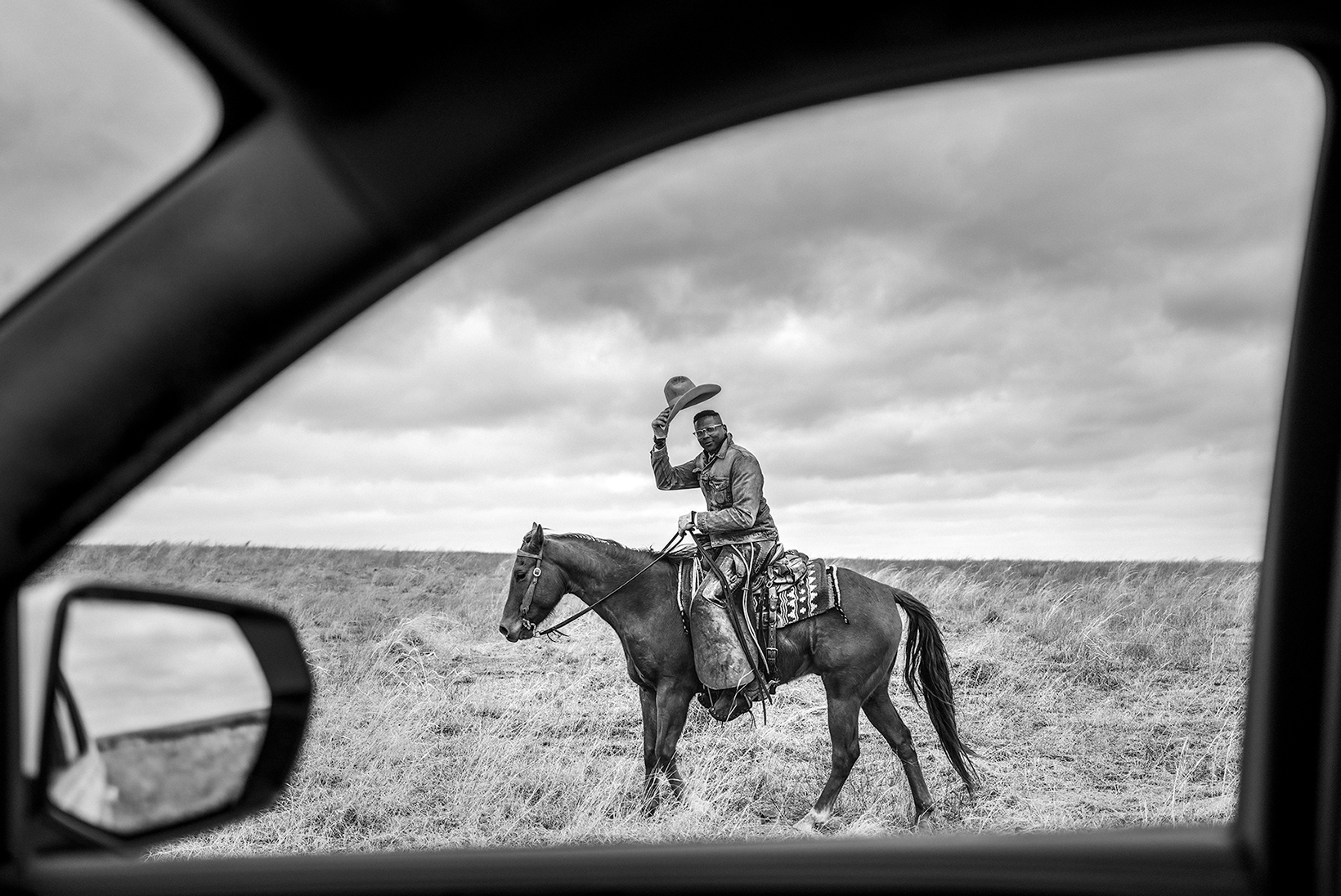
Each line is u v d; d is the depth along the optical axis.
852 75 1.10
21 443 1.13
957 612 14.87
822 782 8.14
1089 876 1.59
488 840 6.73
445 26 1.07
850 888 1.60
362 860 1.65
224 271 1.13
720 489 7.28
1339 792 1.51
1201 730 9.52
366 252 1.14
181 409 1.16
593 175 1.16
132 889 1.51
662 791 7.35
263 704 1.24
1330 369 1.53
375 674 11.38
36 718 1.18
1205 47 1.11
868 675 7.15
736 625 7.04
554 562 7.39
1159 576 17.67
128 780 1.20
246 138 1.12
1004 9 1.05
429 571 21.70
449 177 1.12
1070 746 9.10
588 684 11.26
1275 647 1.59
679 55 1.09
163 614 1.22
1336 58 1.15
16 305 1.13
